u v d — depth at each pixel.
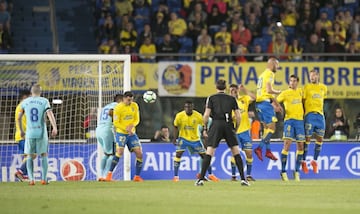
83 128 55.84
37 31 74.38
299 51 70.31
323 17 71.94
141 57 64.69
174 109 62.78
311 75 51.12
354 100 63.91
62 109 56.19
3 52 69.94
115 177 53.31
